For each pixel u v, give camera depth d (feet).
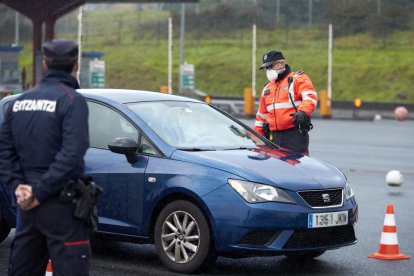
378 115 235.20
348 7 355.97
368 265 56.90
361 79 306.14
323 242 52.42
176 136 55.88
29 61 343.26
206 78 323.16
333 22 356.38
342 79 307.37
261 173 51.70
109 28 415.85
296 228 50.88
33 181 35.01
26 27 359.05
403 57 321.32
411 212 79.51
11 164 35.42
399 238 66.49
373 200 87.30
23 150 35.17
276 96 70.54
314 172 53.93
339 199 53.47
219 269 54.80
